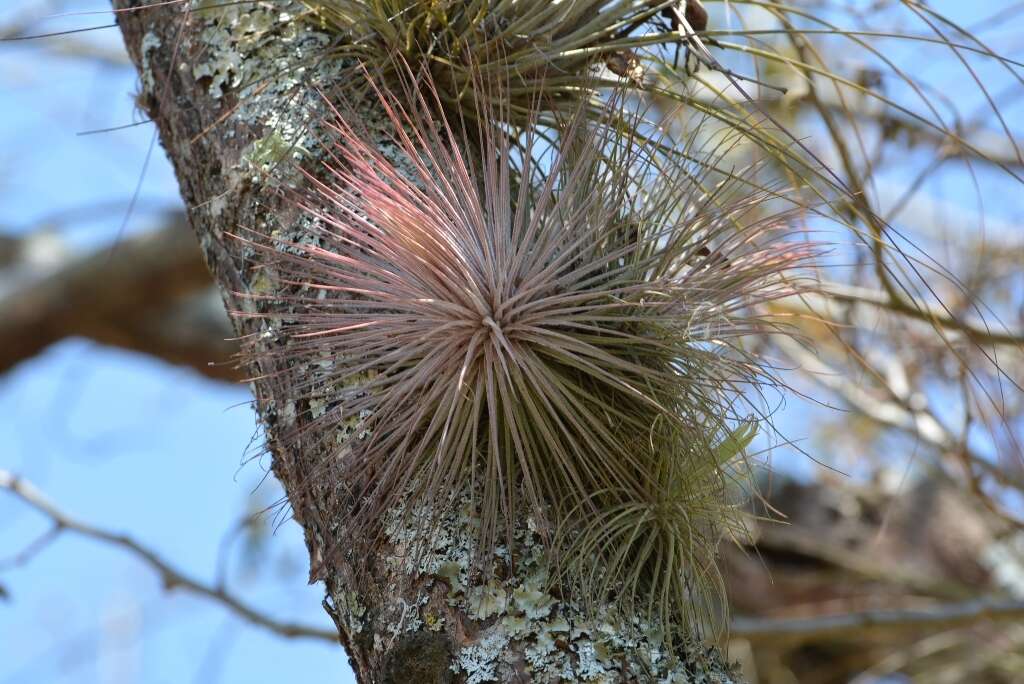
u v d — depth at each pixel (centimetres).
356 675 156
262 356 156
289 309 158
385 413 154
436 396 153
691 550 156
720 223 161
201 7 162
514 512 153
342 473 155
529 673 150
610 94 165
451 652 150
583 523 155
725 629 159
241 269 161
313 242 158
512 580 152
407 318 154
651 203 160
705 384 157
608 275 155
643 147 161
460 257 153
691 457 157
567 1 162
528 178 157
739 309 160
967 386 215
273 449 158
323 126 161
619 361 154
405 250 154
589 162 158
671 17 166
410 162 160
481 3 160
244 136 163
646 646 152
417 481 154
